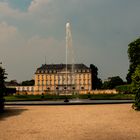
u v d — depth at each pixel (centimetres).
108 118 2231
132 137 1442
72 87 15875
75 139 1409
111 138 1423
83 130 1675
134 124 1886
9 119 2238
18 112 2800
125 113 2561
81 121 2080
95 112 2709
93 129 1708
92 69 16188
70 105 3794
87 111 2828
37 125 1902
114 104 3838
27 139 1419
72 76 16150
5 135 1530
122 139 1396
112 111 2766
